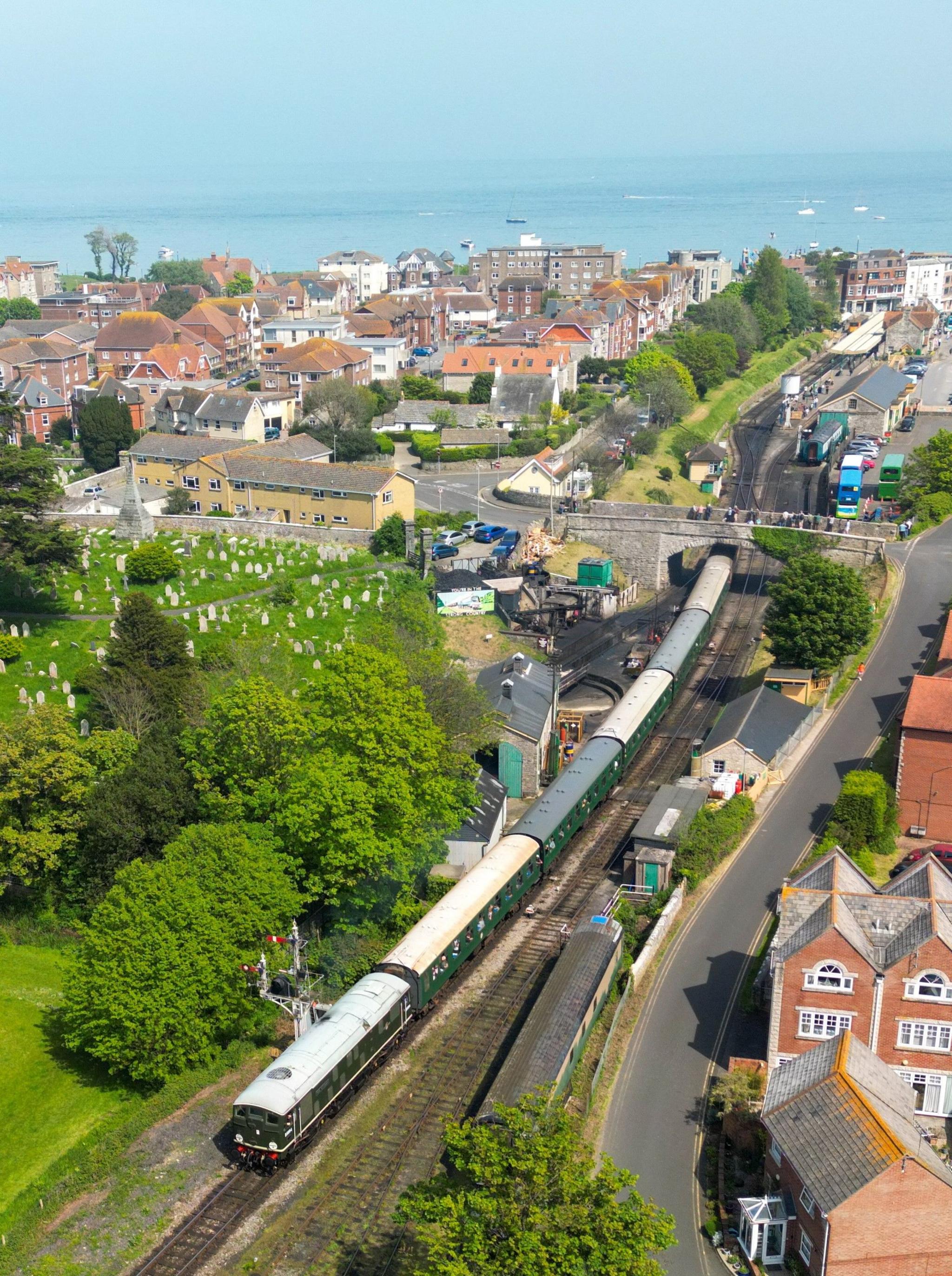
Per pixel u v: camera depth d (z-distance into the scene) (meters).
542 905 95.00
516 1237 50.22
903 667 131.25
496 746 112.06
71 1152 68.44
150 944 74.38
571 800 101.81
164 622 116.06
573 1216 51.00
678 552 175.50
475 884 88.50
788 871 96.69
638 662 140.38
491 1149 52.84
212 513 181.38
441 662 107.88
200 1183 67.00
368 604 145.88
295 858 86.88
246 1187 66.56
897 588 149.62
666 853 94.88
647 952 85.31
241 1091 74.94
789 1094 63.25
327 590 148.00
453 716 104.94
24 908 93.19
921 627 139.50
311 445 196.88
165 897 77.06
